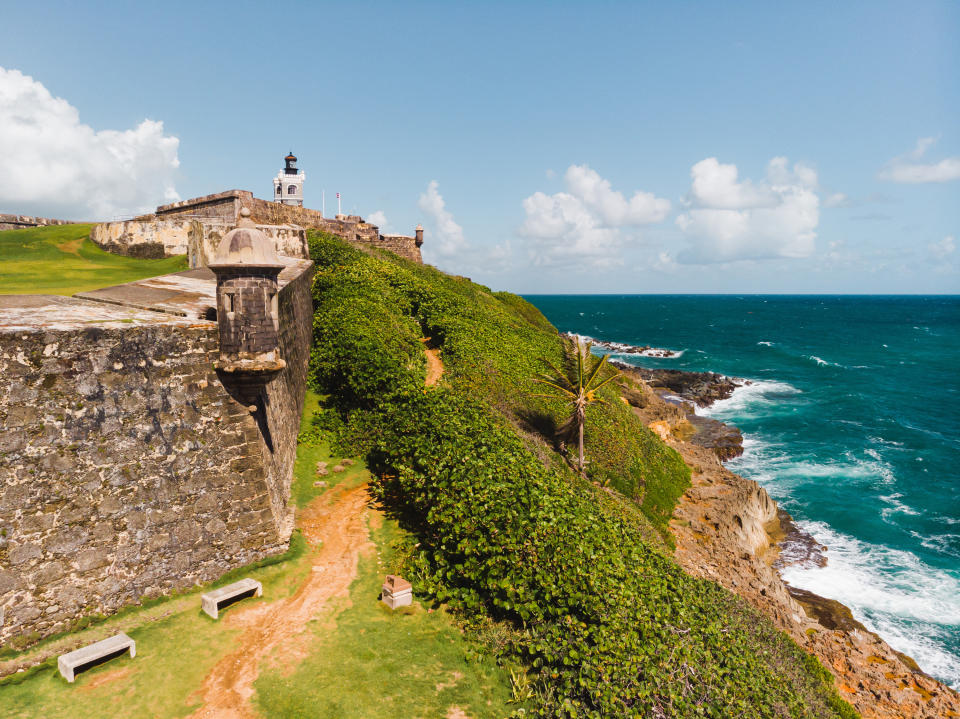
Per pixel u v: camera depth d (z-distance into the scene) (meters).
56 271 25.19
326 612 11.10
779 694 11.77
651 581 13.33
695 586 15.47
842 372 77.19
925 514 31.80
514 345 31.88
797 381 70.44
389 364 21.17
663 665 10.30
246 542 12.01
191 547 11.10
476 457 15.59
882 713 16.08
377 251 44.59
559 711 9.02
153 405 10.51
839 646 19.17
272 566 12.30
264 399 13.49
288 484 15.21
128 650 9.44
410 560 13.07
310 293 25.88
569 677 9.64
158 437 10.58
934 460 40.28
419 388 20.86
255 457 12.17
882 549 28.08
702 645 11.76
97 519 9.80
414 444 16.52
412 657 10.12
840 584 24.88
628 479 26.86
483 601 11.62
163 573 10.70
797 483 36.22
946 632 21.55
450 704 9.16
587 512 14.84
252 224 11.56
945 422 50.59
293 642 10.19
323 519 14.54
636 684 9.59
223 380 11.59
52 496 9.30
